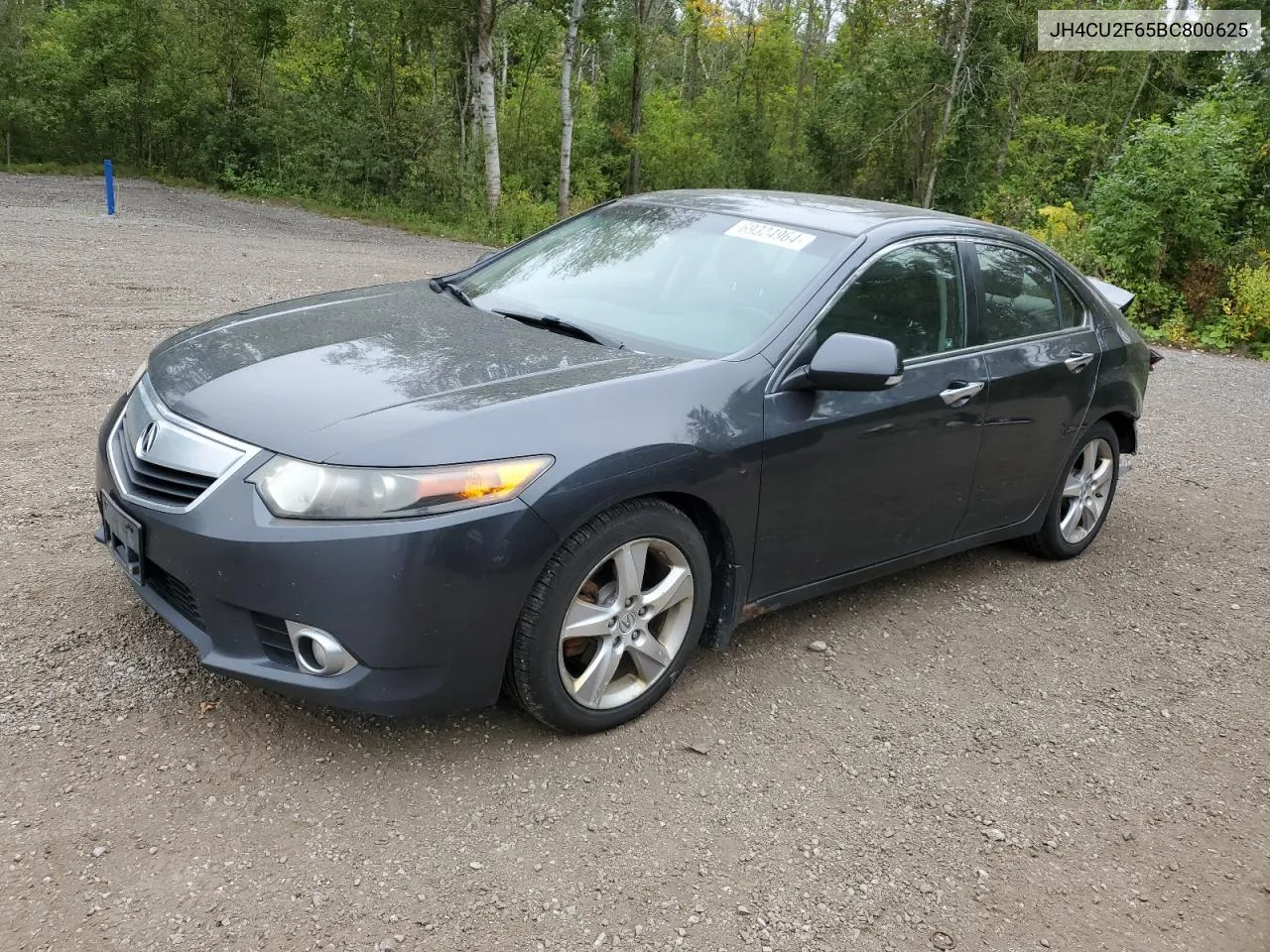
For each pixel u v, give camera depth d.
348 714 2.95
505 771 2.78
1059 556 4.84
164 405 2.86
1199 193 14.38
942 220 4.03
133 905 2.19
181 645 3.21
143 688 2.97
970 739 3.24
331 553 2.43
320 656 2.50
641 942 2.24
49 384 6.23
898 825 2.77
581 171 38.94
